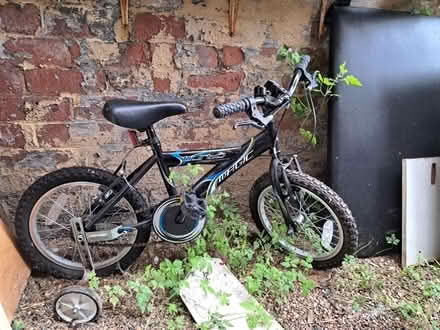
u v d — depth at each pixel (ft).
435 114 6.16
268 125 4.98
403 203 5.82
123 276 5.54
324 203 5.39
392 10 6.10
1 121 5.45
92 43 5.35
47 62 5.29
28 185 5.89
